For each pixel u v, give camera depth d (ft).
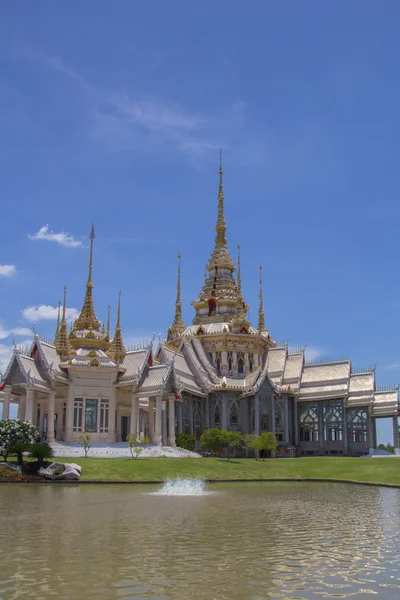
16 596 46.52
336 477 181.68
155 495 127.03
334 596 47.37
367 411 303.48
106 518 89.30
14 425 172.86
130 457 209.26
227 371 325.01
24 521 85.81
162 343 296.71
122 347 254.68
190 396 296.30
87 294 273.13
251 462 215.31
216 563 58.23
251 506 107.76
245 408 307.78
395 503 114.73
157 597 46.70
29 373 219.61
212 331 336.90
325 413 313.94
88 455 211.41
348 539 72.28
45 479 159.94
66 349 246.27
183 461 196.03
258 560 59.72
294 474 188.85
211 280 371.97
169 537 72.54
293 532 77.36
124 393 257.14
